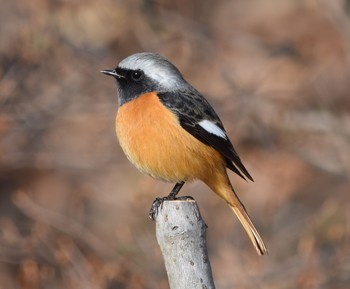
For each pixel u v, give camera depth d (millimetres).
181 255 8000
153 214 9961
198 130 10031
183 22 17703
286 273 14617
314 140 17547
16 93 16734
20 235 14789
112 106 16938
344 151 17156
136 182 16469
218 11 19312
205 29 18094
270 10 19469
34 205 14930
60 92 16906
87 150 16938
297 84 18125
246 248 15109
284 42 18859
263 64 18375
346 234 15461
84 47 16672
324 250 15445
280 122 17234
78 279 13961
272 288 14484
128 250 14664
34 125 16719
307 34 18875
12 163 16656
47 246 14516
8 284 14852
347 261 14766
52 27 16266
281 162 16906
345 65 18469
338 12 18203
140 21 17000
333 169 17125
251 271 14617
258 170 16672
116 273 14078
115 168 16953
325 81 18297
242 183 16406
